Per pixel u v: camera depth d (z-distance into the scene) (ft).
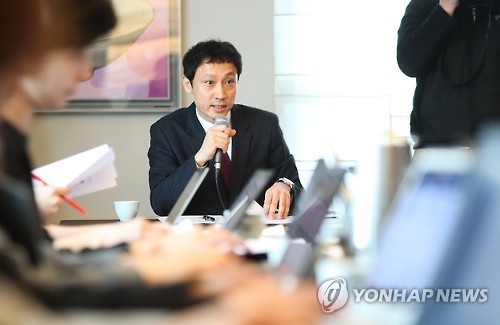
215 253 4.80
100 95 21.77
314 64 22.03
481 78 16.01
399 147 7.12
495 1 16.03
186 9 21.97
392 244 4.83
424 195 4.47
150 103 21.88
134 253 6.52
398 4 21.94
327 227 8.64
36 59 4.09
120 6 21.74
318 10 21.99
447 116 16.19
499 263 3.55
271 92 22.04
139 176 22.00
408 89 22.00
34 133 21.79
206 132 15.80
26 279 3.01
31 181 7.07
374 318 4.46
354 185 7.31
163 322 2.94
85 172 11.57
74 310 3.05
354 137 22.00
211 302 3.28
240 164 15.37
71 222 14.28
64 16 4.26
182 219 12.96
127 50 21.79
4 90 4.08
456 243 3.65
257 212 10.03
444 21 15.81
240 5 21.95
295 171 16.08
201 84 15.58
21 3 3.95
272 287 3.48
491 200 3.51
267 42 22.03
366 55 22.00
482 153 3.53
